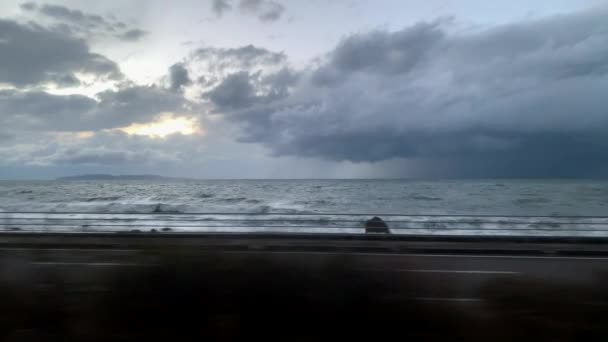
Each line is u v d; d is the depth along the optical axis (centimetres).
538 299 468
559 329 432
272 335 458
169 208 3725
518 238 1473
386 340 456
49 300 490
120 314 479
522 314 454
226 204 4162
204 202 4491
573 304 455
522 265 1142
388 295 482
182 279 480
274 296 471
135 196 5591
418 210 3906
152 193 6669
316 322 464
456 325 455
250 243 1441
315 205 4303
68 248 1388
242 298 474
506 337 439
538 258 1262
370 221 1631
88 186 11106
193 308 477
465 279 935
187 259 498
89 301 491
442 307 481
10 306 481
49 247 1409
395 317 461
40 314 478
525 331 439
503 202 4697
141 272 492
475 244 1416
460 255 1314
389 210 3888
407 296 488
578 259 1250
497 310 471
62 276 548
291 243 1438
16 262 662
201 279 479
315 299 468
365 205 4394
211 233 1527
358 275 489
